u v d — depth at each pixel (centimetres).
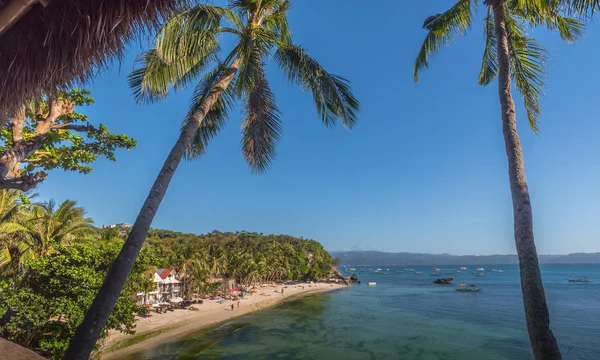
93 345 335
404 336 3119
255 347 2664
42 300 1355
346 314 4528
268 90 860
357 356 2442
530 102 668
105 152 997
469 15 758
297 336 3100
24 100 279
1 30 200
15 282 1517
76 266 1472
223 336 3031
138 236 411
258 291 7850
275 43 728
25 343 1410
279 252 10469
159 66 648
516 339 2998
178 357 2300
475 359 2389
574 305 5197
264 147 841
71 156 949
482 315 4416
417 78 850
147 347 2522
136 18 260
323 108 780
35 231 1972
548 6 532
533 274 363
